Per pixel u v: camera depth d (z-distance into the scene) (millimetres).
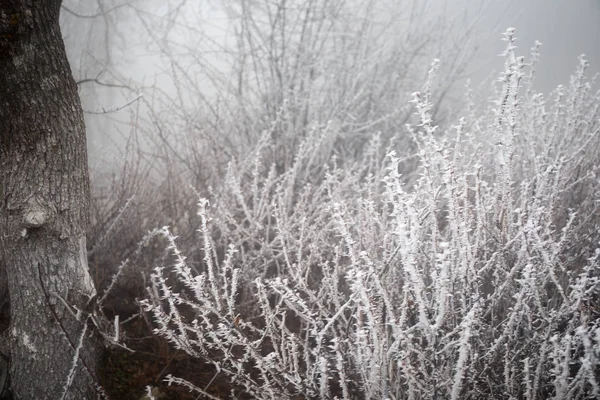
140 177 3387
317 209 3004
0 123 1867
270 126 4207
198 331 1971
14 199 1937
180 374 2383
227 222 3264
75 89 2025
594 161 2818
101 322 2250
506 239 2121
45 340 2064
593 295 2186
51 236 1995
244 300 2840
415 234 1560
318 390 1851
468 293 1870
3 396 2156
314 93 4492
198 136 4043
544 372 1767
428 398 1687
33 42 1800
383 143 4520
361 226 2291
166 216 3312
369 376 1711
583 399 1576
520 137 3029
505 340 1925
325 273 2168
